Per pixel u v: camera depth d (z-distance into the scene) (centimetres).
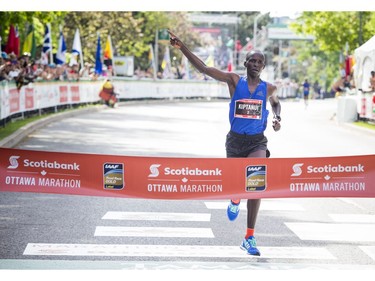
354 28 5022
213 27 9650
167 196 814
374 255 809
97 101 4116
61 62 3588
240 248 827
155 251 814
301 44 10600
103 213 1040
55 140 2017
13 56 2439
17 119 2467
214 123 2955
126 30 5653
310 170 816
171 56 6831
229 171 812
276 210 1095
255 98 821
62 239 865
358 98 3070
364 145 2084
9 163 808
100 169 811
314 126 2931
